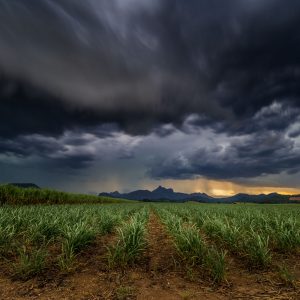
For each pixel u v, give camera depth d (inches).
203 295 171.6
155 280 199.3
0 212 354.6
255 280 198.7
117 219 457.4
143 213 594.2
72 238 242.8
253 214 524.1
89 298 166.6
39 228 288.4
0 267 218.5
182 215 628.1
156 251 283.9
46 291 175.9
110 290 179.5
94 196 1786.4
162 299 165.9
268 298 165.5
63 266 211.5
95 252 269.7
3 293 171.8
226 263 235.9
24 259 211.2
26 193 994.1
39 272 205.5
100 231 345.7
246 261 242.5
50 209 573.9
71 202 1302.9
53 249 270.1
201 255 227.0
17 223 311.3
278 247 283.0
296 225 350.0
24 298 164.7
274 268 224.1
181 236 255.1
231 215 570.6
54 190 1202.0
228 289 181.6
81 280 196.2
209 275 206.2
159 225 529.3
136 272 216.1
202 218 450.6
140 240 257.0
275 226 339.0
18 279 195.3
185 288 183.6
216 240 323.6
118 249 233.5
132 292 175.6
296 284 188.7
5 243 249.9
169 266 231.8
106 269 220.8
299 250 270.2
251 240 265.4
